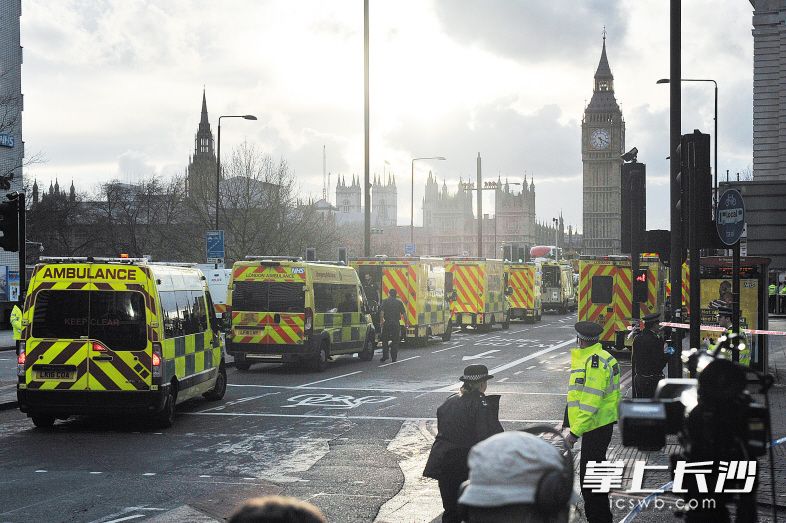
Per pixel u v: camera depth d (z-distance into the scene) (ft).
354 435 46.29
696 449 13.98
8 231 51.60
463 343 114.32
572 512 9.74
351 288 85.40
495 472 8.36
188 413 53.98
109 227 253.24
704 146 31.37
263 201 184.24
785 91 144.05
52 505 31.37
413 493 33.68
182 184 245.04
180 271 53.16
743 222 36.42
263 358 76.07
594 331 28.17
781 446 38.81
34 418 48.78
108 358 47.14
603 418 27.96
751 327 67.10
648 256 92.89
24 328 47.55
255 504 6.68
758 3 153.89
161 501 31.99
